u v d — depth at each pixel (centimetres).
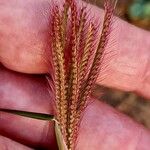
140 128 8
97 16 7
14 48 7
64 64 6
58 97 6
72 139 7
